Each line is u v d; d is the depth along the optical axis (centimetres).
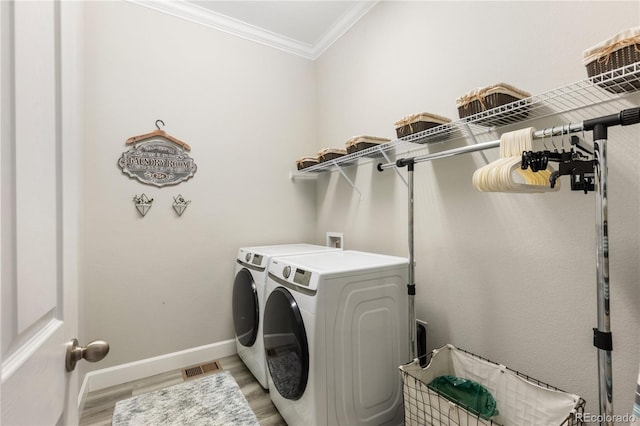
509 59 139
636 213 103
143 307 212
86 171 194
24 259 46
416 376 135
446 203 168
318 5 231
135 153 210
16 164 44
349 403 136
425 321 179
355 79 242
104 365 198
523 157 88
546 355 125
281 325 152
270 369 168
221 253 243
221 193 244
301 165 263
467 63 157
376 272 147
